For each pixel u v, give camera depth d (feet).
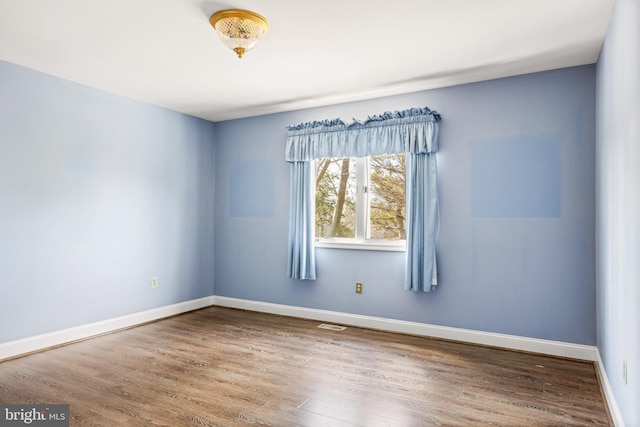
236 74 11.84
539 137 11.40
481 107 12.21
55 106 12.00
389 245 13.55
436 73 11.69
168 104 14.94
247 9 8.11
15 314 11.02
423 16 8.45
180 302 15.97
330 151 14.40
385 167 13.97
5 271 10.84
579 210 10.89
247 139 16.66
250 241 16.51
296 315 15.35
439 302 12.73
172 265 15.64
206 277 17.12
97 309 13.05
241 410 7.95
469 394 8.71
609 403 8.04
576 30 8.97
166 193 15.39
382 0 7.82
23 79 11.24
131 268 14.12
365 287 14.03
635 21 5.89
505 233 11.78
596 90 10.52
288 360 10.75
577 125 10.96
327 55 10.49
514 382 9.34
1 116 10.78
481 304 12.10
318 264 14.96
